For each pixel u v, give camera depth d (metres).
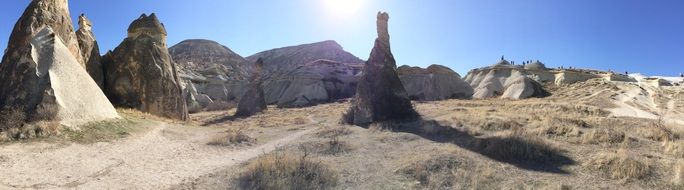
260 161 14.87
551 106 37.09
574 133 20.00
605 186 12.51
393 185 13.16
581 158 15.57
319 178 13.59
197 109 59.16
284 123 31.75
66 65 22.03
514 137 17.42
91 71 32.22
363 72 30.56
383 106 28.62
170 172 14.36
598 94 49.31
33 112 19.11
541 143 16.91
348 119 29.44
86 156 15.44
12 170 12.66
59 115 19.27
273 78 75.69
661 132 20.64
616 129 22.17
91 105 21.52
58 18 26.94
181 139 21.58
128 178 13.19
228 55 159.12
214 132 26.55
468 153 16.64
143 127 22.67
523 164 15.21
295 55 154.62
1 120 18.59
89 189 11.69
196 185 12.91
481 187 12.64
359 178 13.94
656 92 50.03
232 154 18.34
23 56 21.31
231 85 82.00
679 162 13.91
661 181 12.72
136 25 35.19
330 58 150.62
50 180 12.24
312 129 26.88
